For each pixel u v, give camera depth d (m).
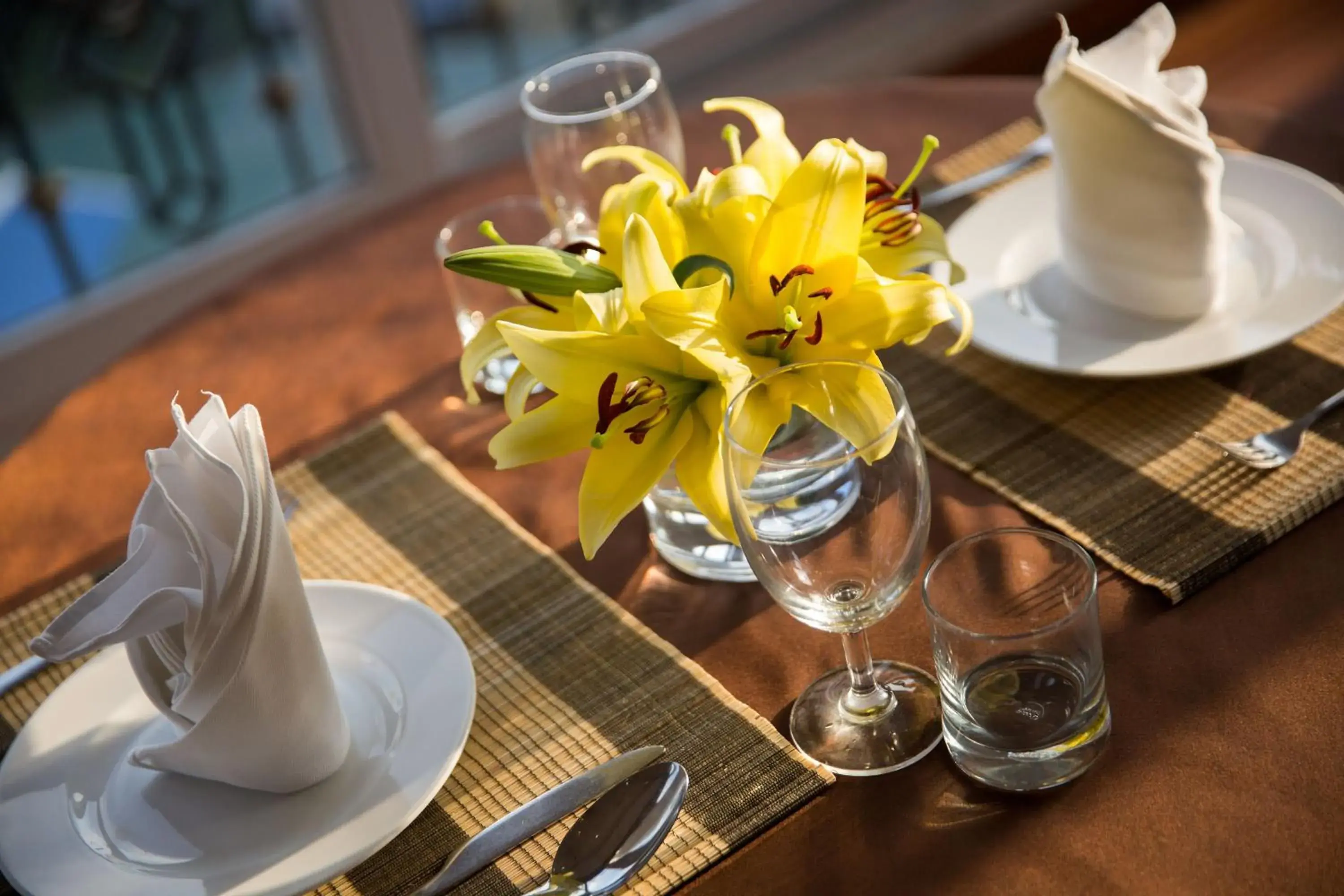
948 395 1.43
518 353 1.22
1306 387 1.37
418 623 1.31
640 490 1.22
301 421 1.53
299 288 1.67
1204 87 1.42
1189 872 1.14
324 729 1.22
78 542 1.45
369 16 2.92
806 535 1.17
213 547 1.21
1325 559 1.27
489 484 1.44
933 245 1.29
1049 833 1.17
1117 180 1.38
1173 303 1.41
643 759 1.23
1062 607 1.21
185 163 3.02
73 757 1.26
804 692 1.26
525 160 1.78
